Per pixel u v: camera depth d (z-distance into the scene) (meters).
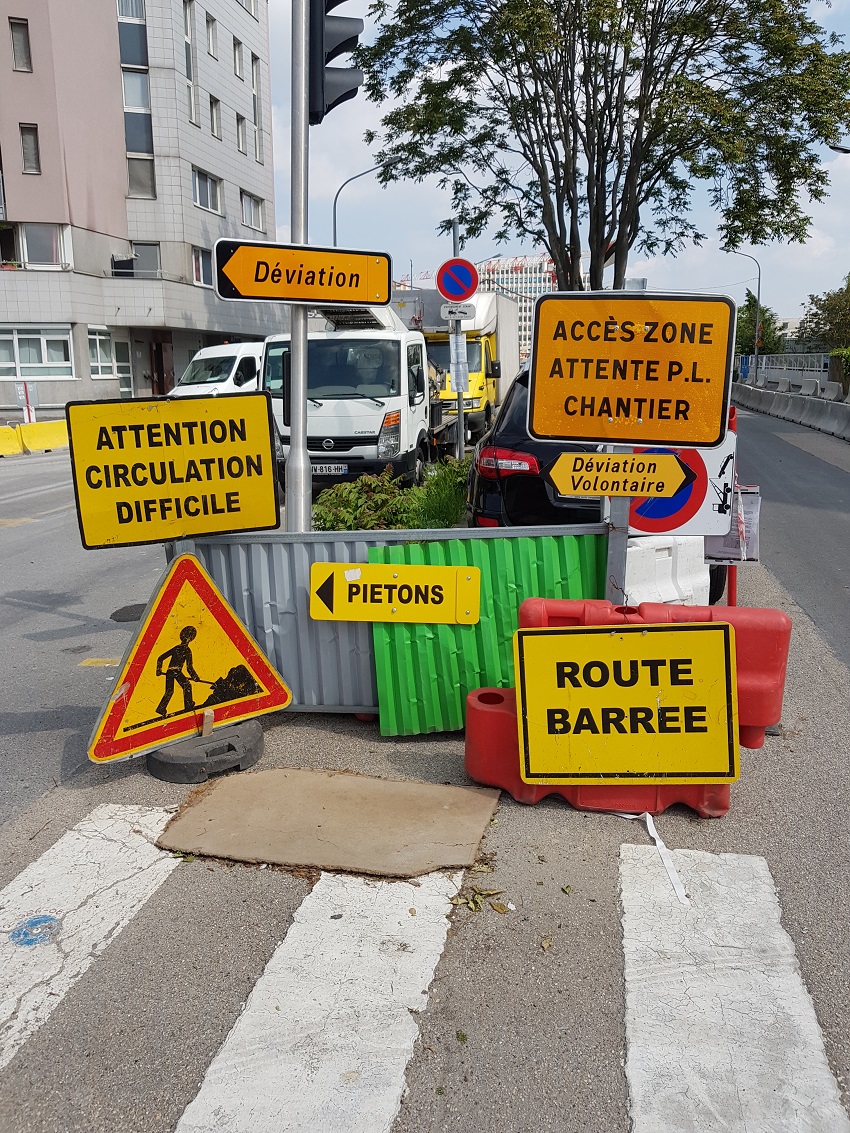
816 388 39.78
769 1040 2.74
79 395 32.56
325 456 12.23
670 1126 2.45
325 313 13.14
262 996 2.95
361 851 3.75
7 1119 2.51
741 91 17.39
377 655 4.81
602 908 3.39
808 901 3.43
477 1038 2.76
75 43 31.58
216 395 4.50
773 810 4.13
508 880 3.58
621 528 4.56
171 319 35.03
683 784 4.02
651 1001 2.90
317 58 5.36
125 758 4.41
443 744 4.87
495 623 4.78
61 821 4.11
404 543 4.78
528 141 18.84
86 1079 2.64
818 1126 2.45
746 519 5.98
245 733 4.63
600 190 18.58
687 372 4.29
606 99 17.70
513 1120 2.47
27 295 31.31
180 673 4.52
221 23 38.94
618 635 3.97
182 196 35.81
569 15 16.77
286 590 4.93
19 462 20.66
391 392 12.42
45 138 30.78
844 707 5.35
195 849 3.79
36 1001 2.96
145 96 34.81
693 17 16.36
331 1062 2.68
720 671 3.96
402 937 3.23
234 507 4.62
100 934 3.29
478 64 17.94
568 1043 2.74
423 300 21.05
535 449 6.64
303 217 5.51
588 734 4.03
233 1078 2.63
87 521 4.31
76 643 6.84
